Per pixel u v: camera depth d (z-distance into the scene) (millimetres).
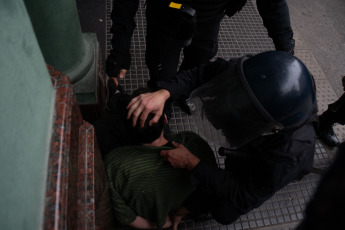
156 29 2008
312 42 3537
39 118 626
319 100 3074
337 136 2840
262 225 2295
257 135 1287
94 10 3256
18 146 503
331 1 3961
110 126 1690
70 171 748
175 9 1775
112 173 1311
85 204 935
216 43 2328
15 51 501
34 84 599
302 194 2447
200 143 1557
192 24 1815
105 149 1653
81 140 969
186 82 1684
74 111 837
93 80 2152
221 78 1438
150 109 1337
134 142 1377
